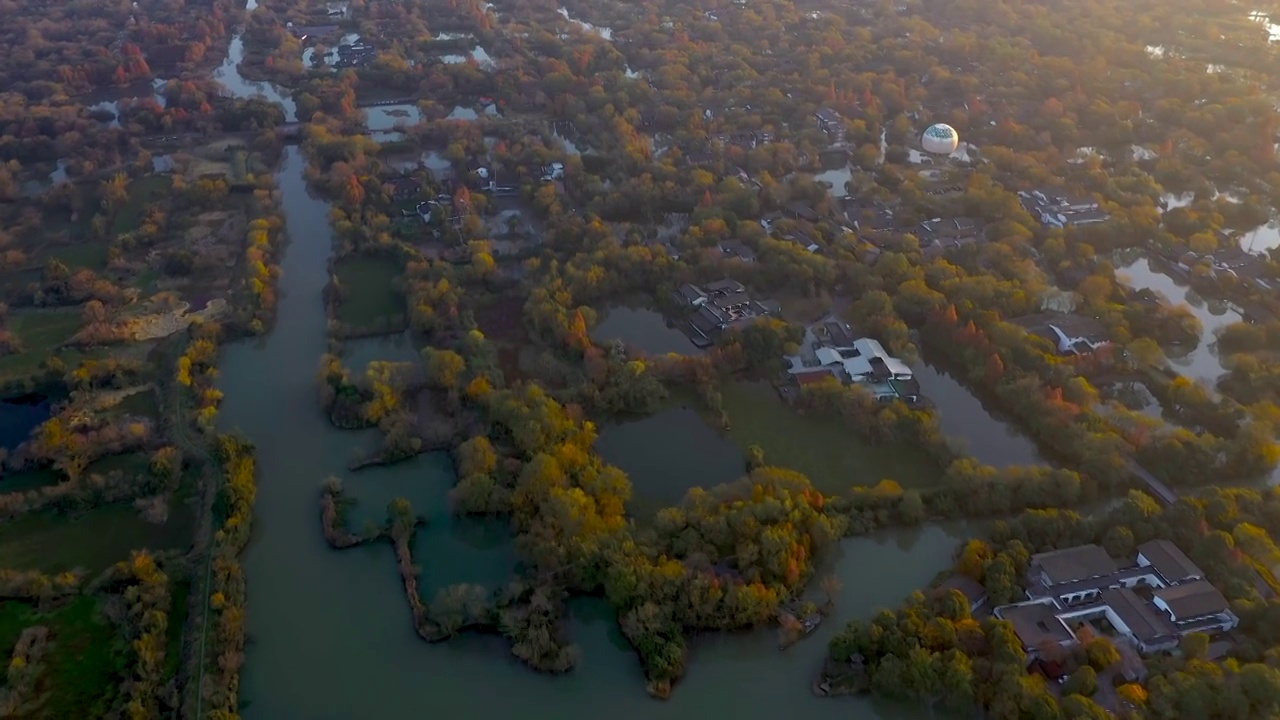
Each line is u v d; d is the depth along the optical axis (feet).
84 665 424.05
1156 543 467.93
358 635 448.65
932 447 557.33
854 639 427.33
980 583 459.73
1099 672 409.49
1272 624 421.18
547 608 448.24
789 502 492.95
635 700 422.00
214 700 402.72
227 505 497.46
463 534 508.12
